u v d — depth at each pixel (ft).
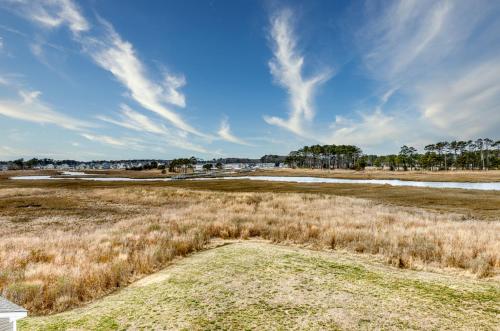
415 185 207.21
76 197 146.41
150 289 30.09
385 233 52.47
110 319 23.54
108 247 48.06
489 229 55.98
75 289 30.86
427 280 29.50
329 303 24.12
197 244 49.37
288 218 69.72
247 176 418.51
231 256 39.09
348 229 55.47
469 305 23.44
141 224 70.74
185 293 27.68
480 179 254.06
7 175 533.14
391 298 24.90
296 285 28.17
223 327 21.01
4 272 36.60
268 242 52.13
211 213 82.28
